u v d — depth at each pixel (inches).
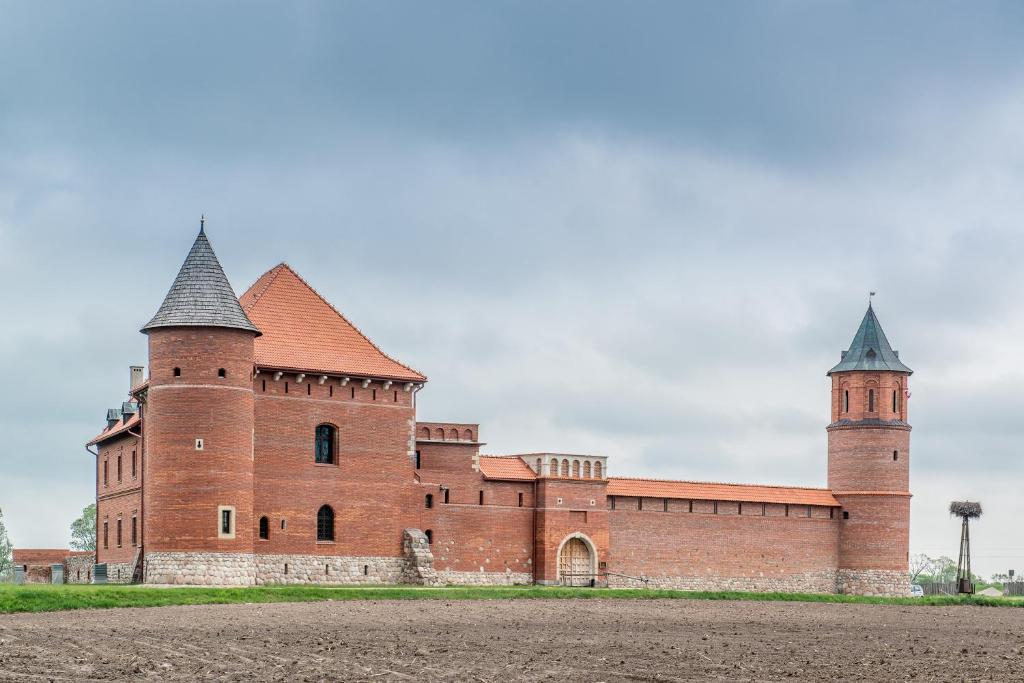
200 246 3248.0
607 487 3897.6
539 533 3784.5
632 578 3907.5
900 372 4475.9
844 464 4419.3
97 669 1720.0
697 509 4060.0
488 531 3715.6
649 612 2854.3
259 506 3284.9
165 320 3147.1
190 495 3093.0
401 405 3533.5
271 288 3545.8
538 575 3772.1
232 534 3125.0
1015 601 3954.2
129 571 3526.1
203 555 3083.2
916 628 2630.4
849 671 1815.9
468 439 3710.6
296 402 3368.6
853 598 3823.8
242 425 3174.2
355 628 2260.1
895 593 4347.9
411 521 3535.9
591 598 3282.5
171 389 3125.0
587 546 3853.3
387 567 3467.0
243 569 3139.8
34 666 1744.6
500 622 2460.6
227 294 3211.1
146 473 3186.5
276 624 2306.8
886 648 2146.9
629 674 1747.0
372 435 3479.3
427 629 2277.3
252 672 1704.0
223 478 3120.1
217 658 1828.2
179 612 2534.5
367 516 3449.8
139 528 3447.3
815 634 2400.3
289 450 3344.0
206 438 3115.2
